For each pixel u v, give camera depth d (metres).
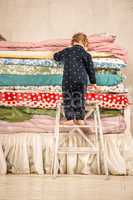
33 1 5.66
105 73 4.61
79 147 4.43
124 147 4.45
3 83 4.56
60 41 4.75
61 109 4.54
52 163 4.41
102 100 4.52
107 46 4.68
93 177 4.16
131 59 5.57
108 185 3.59
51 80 4.56
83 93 4.31
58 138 4.30
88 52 4.63
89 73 4.35
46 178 4.08
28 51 4.66
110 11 5.64
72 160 4.45
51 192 3.19
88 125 4.39
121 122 4.54
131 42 5.59
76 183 3.72
